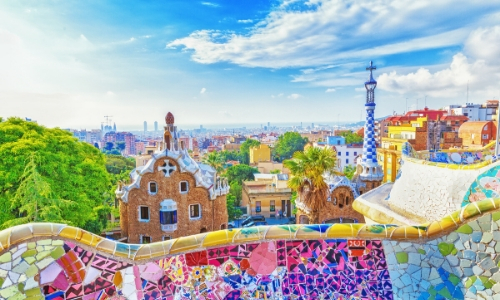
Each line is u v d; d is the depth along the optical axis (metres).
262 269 4.95
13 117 26.03
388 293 4.94
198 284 4.78
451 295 4.81
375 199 12.52
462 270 4.90
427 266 5.02
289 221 47.62
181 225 25.48
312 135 163.12
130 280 4.59
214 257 4.91
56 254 4.32
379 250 5.14
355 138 103.31
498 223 4.82
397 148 58.81
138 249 4.74
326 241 5.12
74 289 4.32
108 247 4.61
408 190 10.54
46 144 24.36
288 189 49.66
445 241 5.08
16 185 22.16
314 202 25.66
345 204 28.66
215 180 27.14
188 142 154.38
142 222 25.45
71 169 25.77
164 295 4.64
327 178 29.66
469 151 15.65
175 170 25.02
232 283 4.85
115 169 68.44
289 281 4.95
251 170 68.44
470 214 4.98
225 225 27.84
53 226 4.38
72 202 22.09
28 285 4.12
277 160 122.44
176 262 4.80
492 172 7.86
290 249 5.07
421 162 10.20
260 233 5.05
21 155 21.92
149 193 25.19
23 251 4.18
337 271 5.03
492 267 4.75
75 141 28.50
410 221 9.81
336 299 4.90
